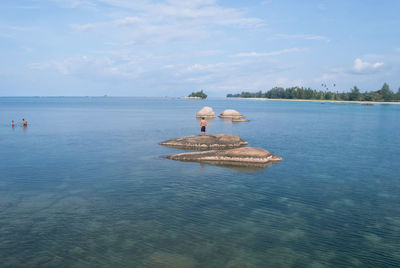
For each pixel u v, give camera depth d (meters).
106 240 10.18
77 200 13.97
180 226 11.31
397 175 19.19
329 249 9.80
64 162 22.03
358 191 15.87
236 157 22.42
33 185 16.30
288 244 10.09
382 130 47.44
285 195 15.05
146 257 9.13
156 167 20.62
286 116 81.25
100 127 48.41
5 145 29.94
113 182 16.92
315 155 25.75
